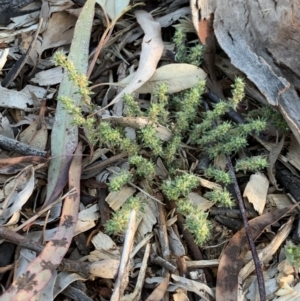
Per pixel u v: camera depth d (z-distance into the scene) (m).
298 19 0.24
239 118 0.25
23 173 0.23
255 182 0.23
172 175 0.23
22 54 0.28
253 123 0.23
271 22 0.24
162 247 0.22
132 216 0.20
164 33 0.29
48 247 0.20
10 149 0.23
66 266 0.20
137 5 0.29
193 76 0.25
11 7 0.29
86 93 0.23
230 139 0.23
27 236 0.22
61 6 0.28
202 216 0.21
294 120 0.23
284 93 0.23
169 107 0.25
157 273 0.22
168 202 0.23
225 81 0.27
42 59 0.28
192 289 0.21
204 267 0.22
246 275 0.21
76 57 0.25
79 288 0.21
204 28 0.26
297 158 0.24
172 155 0.23
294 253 0.21
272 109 0.24
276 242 0.22
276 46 0.24
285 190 0.24
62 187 0.22
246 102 0.26
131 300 0.20
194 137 0.24
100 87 0.27
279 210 0.22
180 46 0.26
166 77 0.25
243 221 0.22
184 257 0.22
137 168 0.23
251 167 0.23
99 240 0.22
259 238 0.23
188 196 0.23
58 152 0.23
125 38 0.28
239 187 0.24
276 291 0.21
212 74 0.27
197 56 0.25
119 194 0.23
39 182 0.23
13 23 0.28
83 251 0.22
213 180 0.24
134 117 0.23
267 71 0.23
